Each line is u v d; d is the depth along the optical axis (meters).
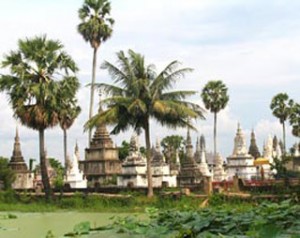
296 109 74.81
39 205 30.50
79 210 28.06
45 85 32.72
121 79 31.55
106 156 52.16
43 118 32.56
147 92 31.17
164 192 29.81
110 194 31.48
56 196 32.44
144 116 31.25
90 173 52.25
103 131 52.91
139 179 48.09
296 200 16.50
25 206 30.08
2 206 29.72
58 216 22.64
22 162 55.84
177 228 9.85
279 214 9.31
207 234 8.18
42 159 33.22
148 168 31.34
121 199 29.34
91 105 51.84
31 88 32.66
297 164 44.06
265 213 9.98
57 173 64.38
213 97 68.75
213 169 64.12
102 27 52.25
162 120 31.61
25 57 33.66
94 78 52.59
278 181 31.77
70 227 15.53
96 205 29.14
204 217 10.48
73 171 50.28
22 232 13.77
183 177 53.41
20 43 33.62
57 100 33.19
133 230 10.36
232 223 9.32
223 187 31.61
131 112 30.47
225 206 19.09
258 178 50.41
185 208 16.72
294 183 27.55
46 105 32.81
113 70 31.53
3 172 43.50
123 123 31.64
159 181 50.44
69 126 54.81
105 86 31.64
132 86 31.11
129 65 31.44
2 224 17.20
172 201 27.77
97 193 32.31
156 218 13.27
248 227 8.82
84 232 10.95
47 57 33.56
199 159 68.81
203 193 29.64
